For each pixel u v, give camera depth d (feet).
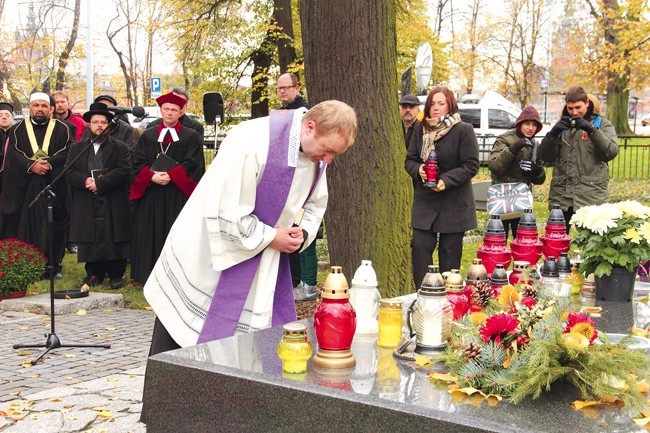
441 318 10.50
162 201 30.12
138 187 30.14
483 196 38.86
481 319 10.40
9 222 34.50
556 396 8.99
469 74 140.26
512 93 147.02
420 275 22.65
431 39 71.61
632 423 8.20
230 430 9.50
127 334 24.57
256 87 68.39
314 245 28.02
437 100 22.40
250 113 72.79
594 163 24.56
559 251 17.12
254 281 13.16
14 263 28.50
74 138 35.24
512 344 9.40
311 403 8.88
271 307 13.23
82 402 17.49
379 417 8.45
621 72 76.23
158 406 9.99
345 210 22.11
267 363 10.04
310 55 22.03
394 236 22.06
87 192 31.09
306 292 28.12
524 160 26.78
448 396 8.89
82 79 131.03
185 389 9.80
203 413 9.70
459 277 11.25
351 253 22.17
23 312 27.84
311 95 22.25
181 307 13.29
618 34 74.79
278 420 9.14
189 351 10.51
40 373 20.08
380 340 11.25
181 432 9.88
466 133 22.17
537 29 132.98
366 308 12.15
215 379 9.56
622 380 8.81
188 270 13.21
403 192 22.20
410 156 22.89
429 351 10.49
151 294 13.52
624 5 72.18
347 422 8.68
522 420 8.21
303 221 13.60
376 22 21.49
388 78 21.86
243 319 13.19
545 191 63.62
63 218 33.50
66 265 36.88
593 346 9.09
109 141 31.27
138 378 19.43
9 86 124.06
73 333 24.61
